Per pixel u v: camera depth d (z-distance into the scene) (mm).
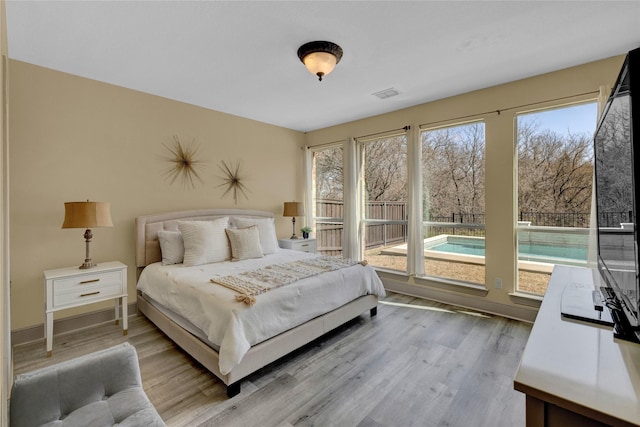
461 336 2738
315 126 4879
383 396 1914
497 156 3223
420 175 3807
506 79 3047
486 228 3318
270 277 2539
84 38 2258
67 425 1103
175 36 2240
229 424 1680
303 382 2061
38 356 2402
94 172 3008
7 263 1521
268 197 4688
